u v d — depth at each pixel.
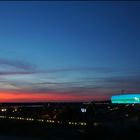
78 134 37.91
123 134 35.12
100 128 37.12
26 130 46.47
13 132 44.81
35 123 57.16
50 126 51.59
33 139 37.66
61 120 64.81
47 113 89.62
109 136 35.62
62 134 40.38
